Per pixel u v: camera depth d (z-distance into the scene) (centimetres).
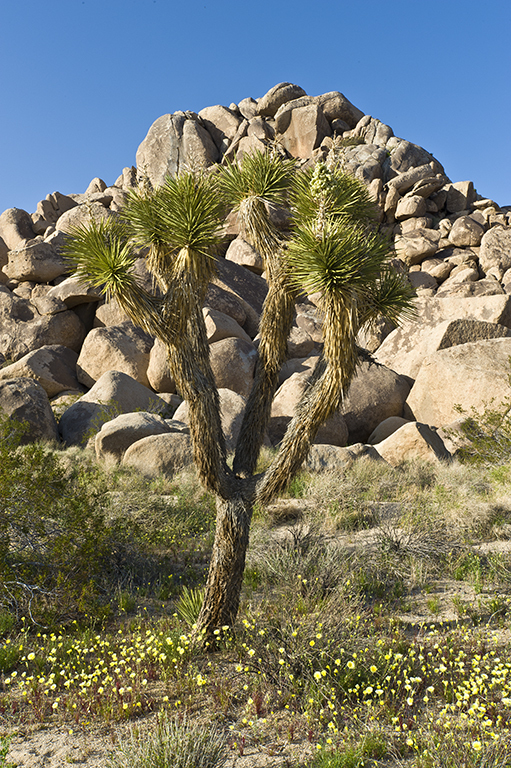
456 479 1129
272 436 1853
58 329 2667
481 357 1869
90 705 406
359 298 436
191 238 460
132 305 451
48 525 659
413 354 2205
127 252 454
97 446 1481
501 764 306
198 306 494
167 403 2092
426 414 1923
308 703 386
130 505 917
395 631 513
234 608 506
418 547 724
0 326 2684
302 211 464
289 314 513
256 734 365
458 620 541
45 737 374
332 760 321
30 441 1738
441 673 426
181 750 323
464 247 3047
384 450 1474
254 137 3769
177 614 571
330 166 495
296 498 1053
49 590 594
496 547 760
